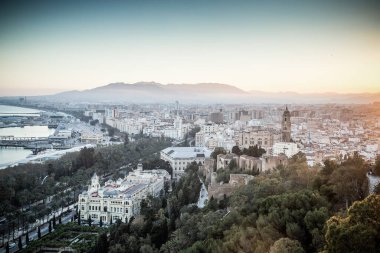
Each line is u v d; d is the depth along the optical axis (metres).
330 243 199.50
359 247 189.62
